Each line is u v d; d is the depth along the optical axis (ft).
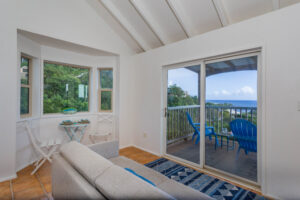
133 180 2.83
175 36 10.30
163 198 2.38
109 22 10.93
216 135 8.20
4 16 7.17
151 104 11.12
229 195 6.24
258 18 6.46
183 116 9.53
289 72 5.74
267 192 6.19
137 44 12.01
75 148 4.56
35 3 8.08
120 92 12.00
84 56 11.80
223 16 7.68
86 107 12.39
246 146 7.16
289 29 5.74
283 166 5.85
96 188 3.05
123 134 12.24
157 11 9.10
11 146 7.47
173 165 9.05
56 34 8.82
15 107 7.57
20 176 7.68
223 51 7.50
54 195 4.72
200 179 7.47
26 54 8.86
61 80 11.17
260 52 6.64
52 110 10.75
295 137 5.62
